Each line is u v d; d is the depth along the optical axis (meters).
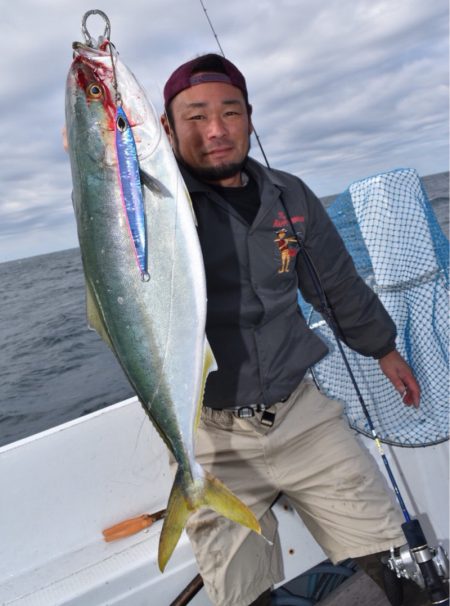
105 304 1.54
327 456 2.04
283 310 2.07
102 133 1.46
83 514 2.33
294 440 2.06
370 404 2.51
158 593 2.11
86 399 7.70
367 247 2.78
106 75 1.46
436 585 1.82
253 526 1.60
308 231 2.21
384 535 1.94
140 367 1.56
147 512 2.42
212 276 1.96
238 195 2.07
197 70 1.87
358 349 2.40
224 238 1.97
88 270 1.55
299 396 2.15
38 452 2.30
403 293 2.69
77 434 2.36
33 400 8.10
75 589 2.04
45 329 14.39
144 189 1.47
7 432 6.94
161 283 1.50
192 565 2.14
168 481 2.46
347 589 2.12
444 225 7.92
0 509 2.23
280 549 2.26
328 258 2.27
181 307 1.51
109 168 1.46
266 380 2.02
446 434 2.24
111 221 1.48
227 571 1.89
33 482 2.28
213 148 1.90
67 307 18.25
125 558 2.15
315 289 2.31
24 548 2.23
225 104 1.88
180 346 1.53
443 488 2.48
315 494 2.06
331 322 2.36
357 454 2.07
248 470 2.06
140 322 1.52
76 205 1.53
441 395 2.45
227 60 1.92
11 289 32.28
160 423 1.60
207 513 1.92
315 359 2.14
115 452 2.40
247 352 2.00
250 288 2.00
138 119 1.46
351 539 2.00
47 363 10.33
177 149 1.97
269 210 2.03
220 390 2.02
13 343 13.17
